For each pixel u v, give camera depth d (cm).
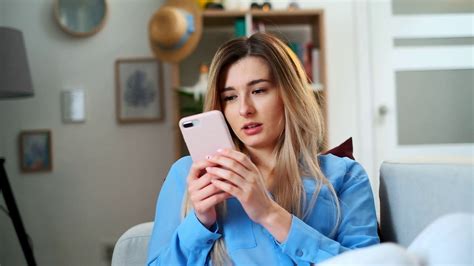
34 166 245
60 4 245
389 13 252
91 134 247
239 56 88
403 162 87
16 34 191
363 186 91
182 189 96
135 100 247
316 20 231
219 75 89
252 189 76
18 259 242
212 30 248
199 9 215
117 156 248
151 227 107
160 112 247
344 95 252
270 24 244
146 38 249
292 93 88
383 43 252
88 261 246
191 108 218
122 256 102
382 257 52
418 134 254
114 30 248
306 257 78
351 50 252
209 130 84
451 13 253
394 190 87
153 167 248
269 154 93
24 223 244
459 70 254
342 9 252
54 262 245
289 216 80
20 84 189
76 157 247
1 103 244
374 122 252
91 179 247
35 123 246
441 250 55
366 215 87
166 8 208
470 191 69
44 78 246
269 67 87
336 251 78
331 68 251
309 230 79
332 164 95
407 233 82
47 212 245
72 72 247
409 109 253
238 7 224
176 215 93
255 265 80
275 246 83
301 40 250
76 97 246
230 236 84
